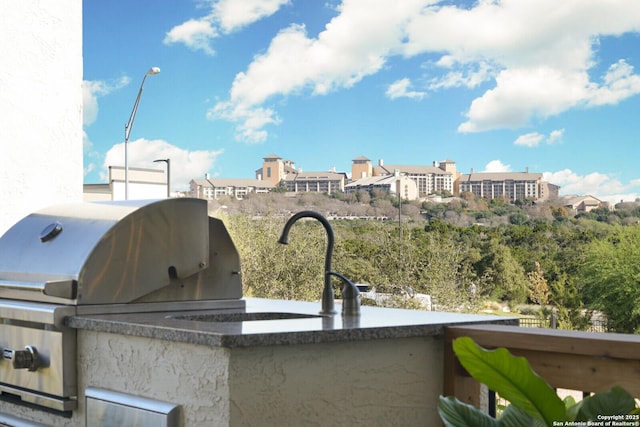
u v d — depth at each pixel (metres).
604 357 2.04
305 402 2.19
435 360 2.46
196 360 2.16
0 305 2.85
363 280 14.61
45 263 2.81
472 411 1.79
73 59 4.16
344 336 2.22
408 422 2.40
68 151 4.13
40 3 4.04
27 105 3.98
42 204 4.03
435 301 14.48
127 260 2.79
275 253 13.93
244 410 2.07
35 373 2.72
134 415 2.33
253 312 2.96
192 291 3.01
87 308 2.66
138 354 2.37
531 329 2.30
